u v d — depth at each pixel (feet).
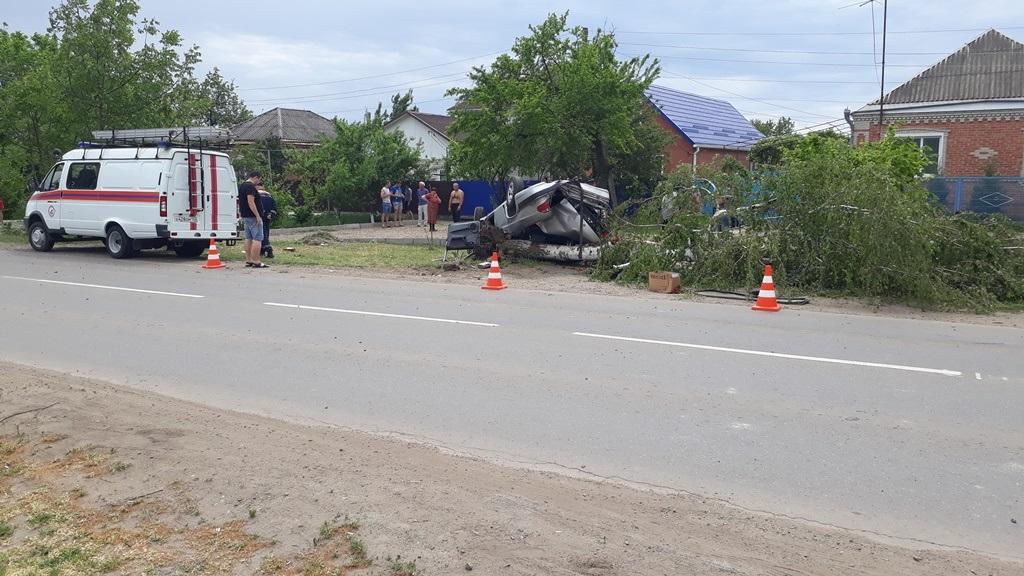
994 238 41.81
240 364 26.86
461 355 28.22
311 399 22.74
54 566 12.66
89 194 58.75
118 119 75.97
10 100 75.56
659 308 38.96
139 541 13.47
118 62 75.36
